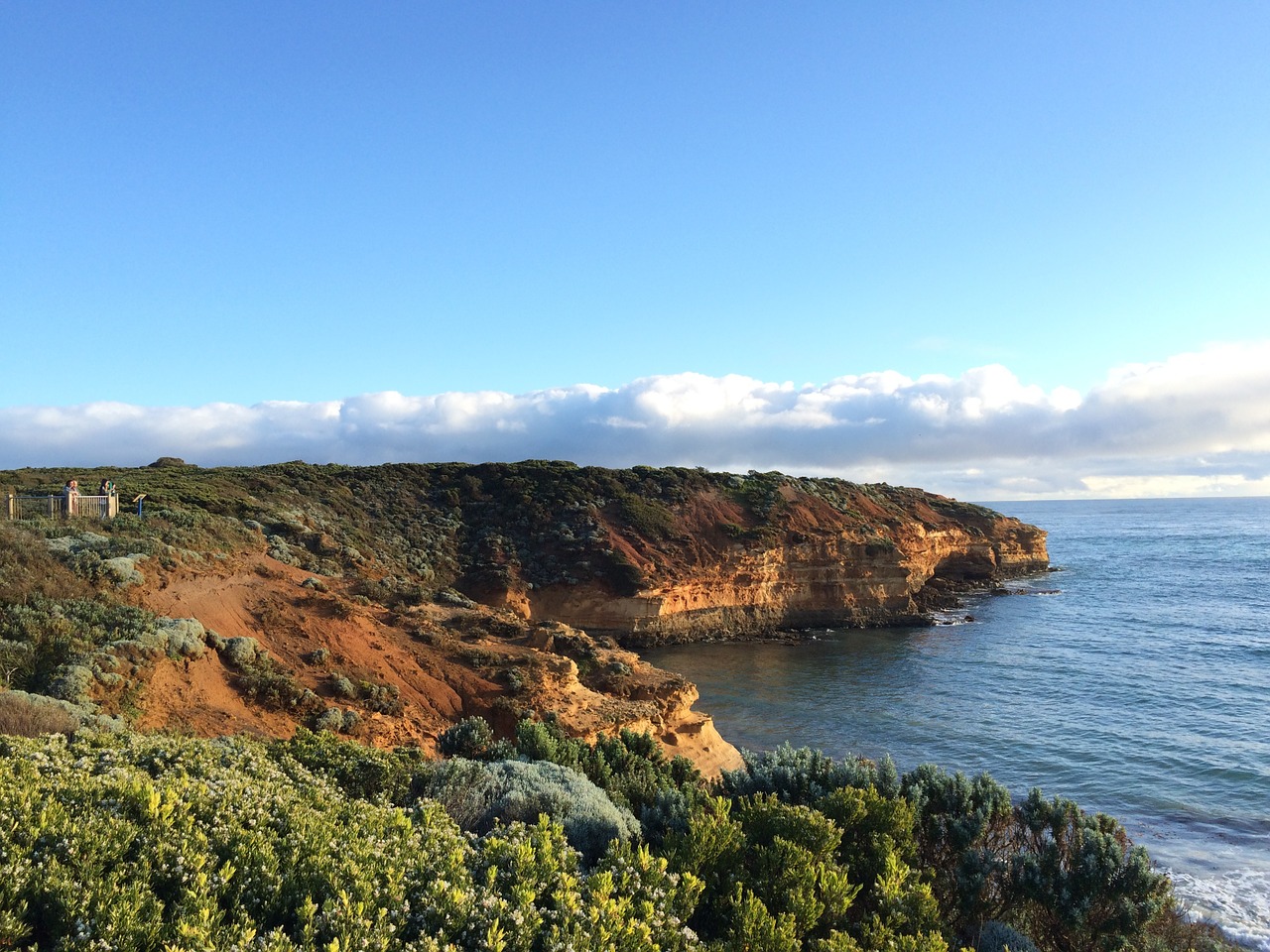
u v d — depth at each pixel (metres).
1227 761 31.12
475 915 6.39
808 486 84.06
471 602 41.50
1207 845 23.92
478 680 29.39
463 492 71.94
